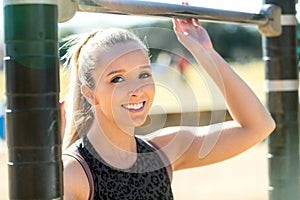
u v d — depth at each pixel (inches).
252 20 131.7
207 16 115.7
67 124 101.6
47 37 80.8
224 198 306.7
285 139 140.3
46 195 81.0
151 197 101.4
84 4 96.8
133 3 103.6
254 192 319.9
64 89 103.0
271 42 141.1
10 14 80.4
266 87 142.8
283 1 139.3
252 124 113.1
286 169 140.1
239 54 549.0
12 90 80.4
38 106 80.1
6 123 81.6
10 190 81.7
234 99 113.0
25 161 80.4
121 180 99.3
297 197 141.0
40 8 80.1
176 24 111.7
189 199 306.7
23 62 79.9
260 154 428.1
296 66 142.1
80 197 97.0
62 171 83.4
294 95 141.5
